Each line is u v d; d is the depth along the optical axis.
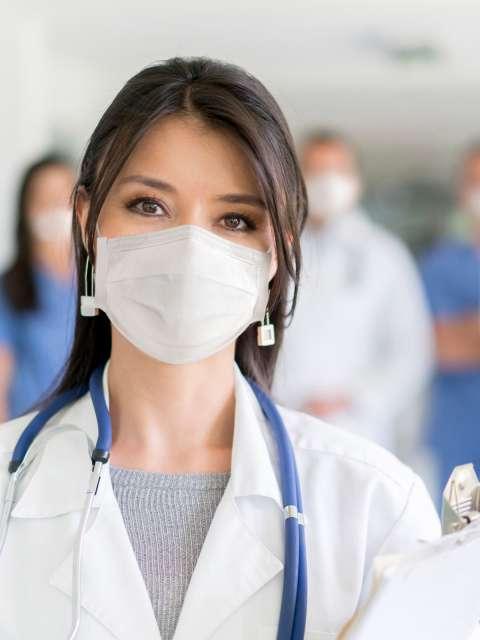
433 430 5.23
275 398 1.84
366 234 5.13
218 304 1.56
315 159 5.05
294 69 6.78
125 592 1.52
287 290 1.65
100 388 1.67
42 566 1.55
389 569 1.25
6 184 5.86
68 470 1.61
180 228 1.55
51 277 4.16
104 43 6.28
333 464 1.66
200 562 1.54
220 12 5.86
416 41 6.29
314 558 1.59
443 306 5.20
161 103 1.54
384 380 5.04
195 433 1.64
